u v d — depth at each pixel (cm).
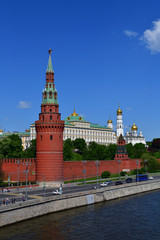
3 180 11231
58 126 11244
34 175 11819
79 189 10156
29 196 8494
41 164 11138
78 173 13288
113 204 8981
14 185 10700
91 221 6994
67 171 12594
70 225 6656
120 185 10444
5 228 6338
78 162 13325
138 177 13062
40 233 6097
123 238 5916
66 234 6075
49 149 11112
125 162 16825
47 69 11756
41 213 7381
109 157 18912
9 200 7694
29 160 11812
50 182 10975
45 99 11506
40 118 11412
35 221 6888
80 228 6469
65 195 8112
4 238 5803
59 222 6856
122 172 15400
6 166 11338
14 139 15088
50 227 6481
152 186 12431
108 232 6247
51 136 11206
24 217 6919
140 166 18188
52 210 7712
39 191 9581
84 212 7831
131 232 6266
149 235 6103
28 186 10662
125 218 7300
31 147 16262
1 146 13488
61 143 11394
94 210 8094
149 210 8156
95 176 14462
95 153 17988
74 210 8062
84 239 5819
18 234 6016
